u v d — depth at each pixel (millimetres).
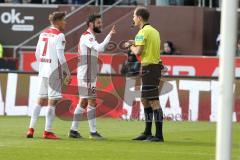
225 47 26578
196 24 74000
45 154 39906
